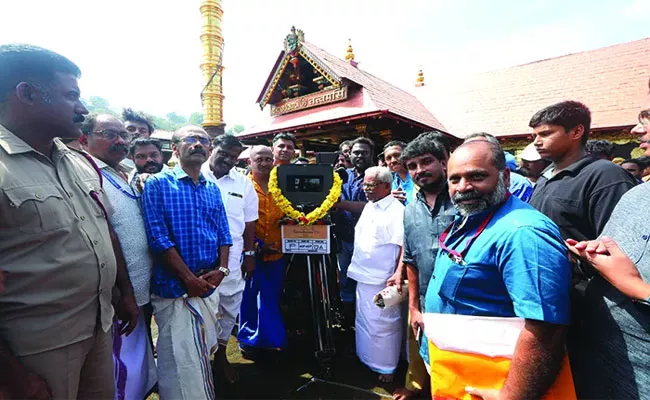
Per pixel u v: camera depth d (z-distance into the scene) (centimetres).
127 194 222
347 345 333
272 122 967
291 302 351
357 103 781
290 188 279
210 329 229
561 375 120
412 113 871
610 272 112
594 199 181
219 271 232
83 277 149
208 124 741
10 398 128
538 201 217
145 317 253
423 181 212
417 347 236
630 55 941
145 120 357
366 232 276
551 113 206
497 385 124
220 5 740
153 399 257
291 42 863
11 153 135
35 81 140
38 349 136
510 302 132
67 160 161
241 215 296
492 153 140
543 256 118
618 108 803
